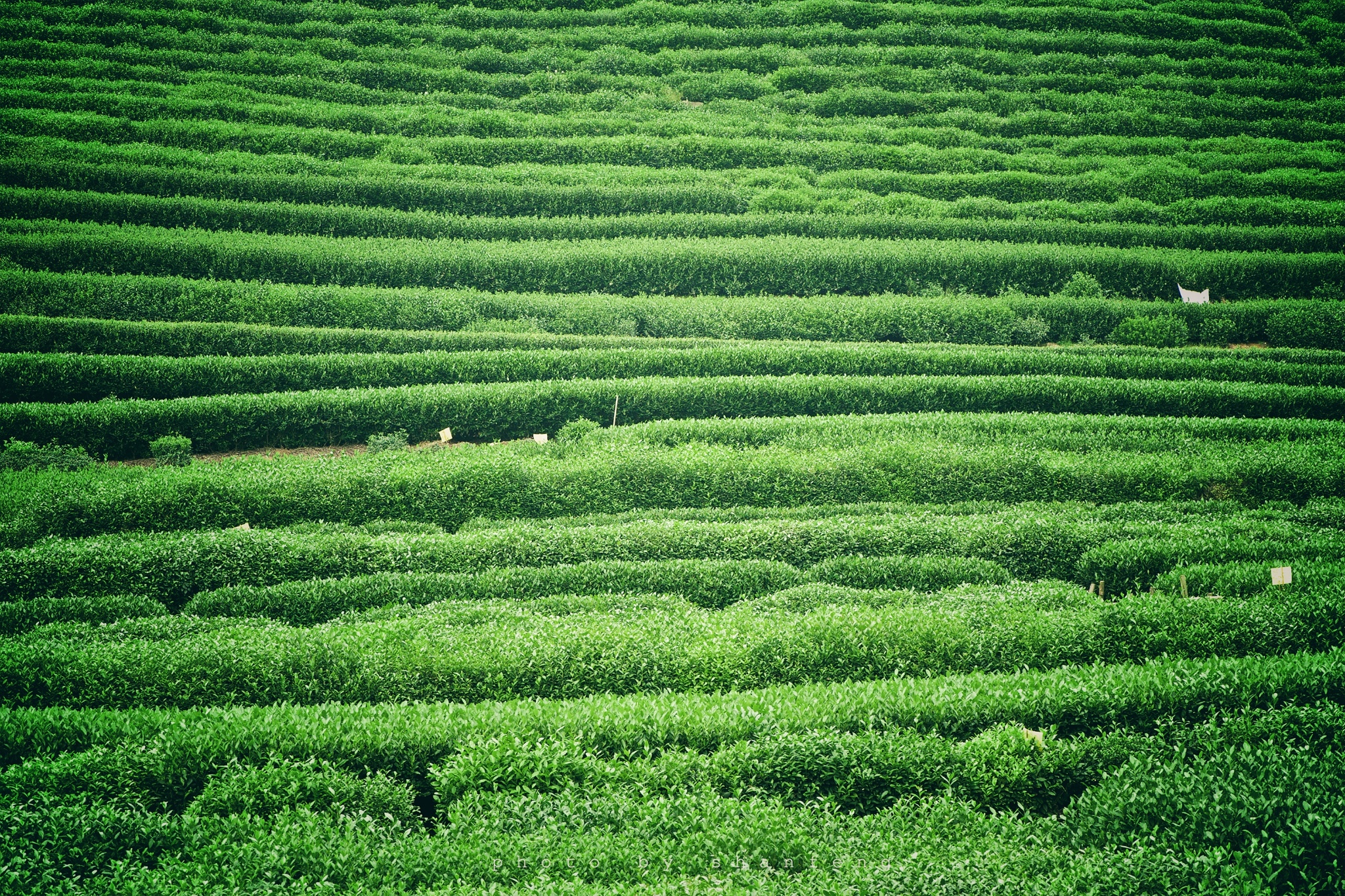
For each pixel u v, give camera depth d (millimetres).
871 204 60781
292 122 67188
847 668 19672
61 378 38062
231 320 45000
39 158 57500
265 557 24906
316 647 19516
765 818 14102
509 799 14375
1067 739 16281
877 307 48219
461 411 37281
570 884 12547
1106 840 13719
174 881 12922
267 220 55375
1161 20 85250
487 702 17578
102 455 35156
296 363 40062
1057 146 70188
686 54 80188
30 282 44062
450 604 22422
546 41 82000
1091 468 30672
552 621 20672
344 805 14672
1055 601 22000
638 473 30859
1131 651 19641
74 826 13758
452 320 46656
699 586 23984
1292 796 13508
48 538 26359
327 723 16156
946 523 26938
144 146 60938
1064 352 44500
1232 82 78188
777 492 30859
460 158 65250
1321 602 20125
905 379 39062
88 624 21391
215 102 67438
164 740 15602
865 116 75062
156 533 27172
